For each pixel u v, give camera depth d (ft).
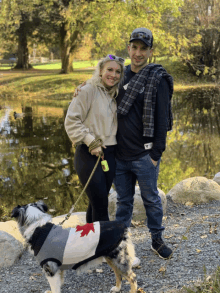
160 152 9.99
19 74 94.43
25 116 48.11
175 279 9.52
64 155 28.58
